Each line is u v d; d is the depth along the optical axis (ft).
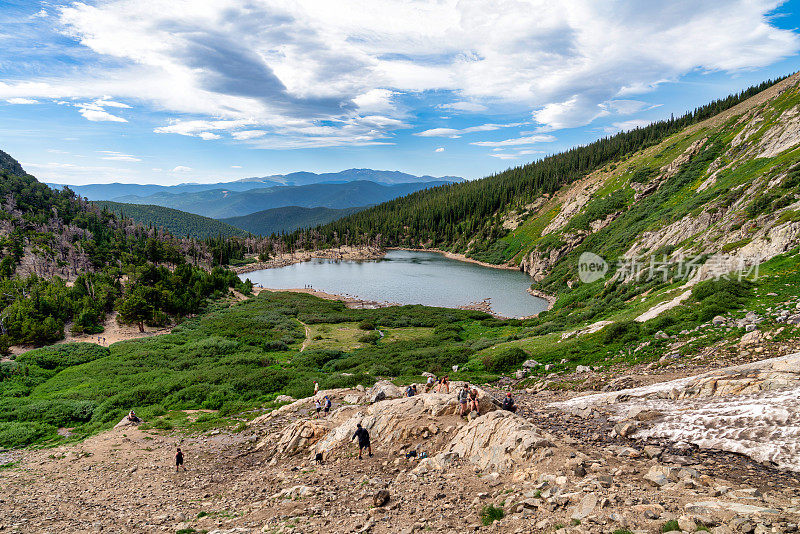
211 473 74.69
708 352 90.53
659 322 117.39
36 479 76.33
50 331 252.21
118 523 48.65
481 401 68.08
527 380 115.34
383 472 57.36
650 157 570.46
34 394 152.76
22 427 115.96
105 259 545.03
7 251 474.49
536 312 333.62
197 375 163.32
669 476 37.60
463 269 607.37
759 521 25.43
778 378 56.08
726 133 456.04
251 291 435.12
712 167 375.25
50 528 47.42
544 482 38.86
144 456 87.86
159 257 561.43
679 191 403.95
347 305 377.71
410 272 587.27
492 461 49.21
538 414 71.10
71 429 119.65
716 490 33.37
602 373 102.17
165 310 312.50
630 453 45.34
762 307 101.40
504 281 494.18
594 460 43.52
